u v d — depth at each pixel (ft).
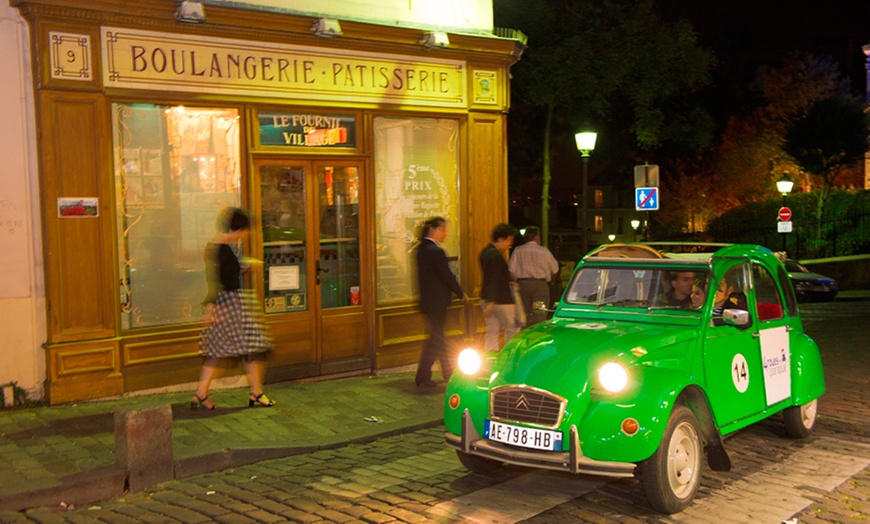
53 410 26.13
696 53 66.74
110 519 18.30
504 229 32.07
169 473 21.20
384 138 34.47
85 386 27.17
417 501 19.43
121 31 27.58
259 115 30.99
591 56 64.39
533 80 64.85
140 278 28.71
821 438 25.49
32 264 26.55
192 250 29.81
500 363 19.98
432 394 30.14
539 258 35.83
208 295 26.94
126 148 28.27
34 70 26.37
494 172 37.63
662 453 18.15
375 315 34.14
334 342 33.17
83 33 26.84
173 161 29.27
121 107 28.12
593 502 19.48
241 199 30.73
